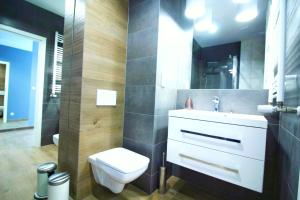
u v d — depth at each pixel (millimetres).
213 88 1703
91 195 1396
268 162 1267
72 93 1409
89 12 1351
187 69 1838
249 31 1555
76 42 1396
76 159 1327
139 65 1590
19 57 4797
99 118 1470
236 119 1052
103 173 1333
